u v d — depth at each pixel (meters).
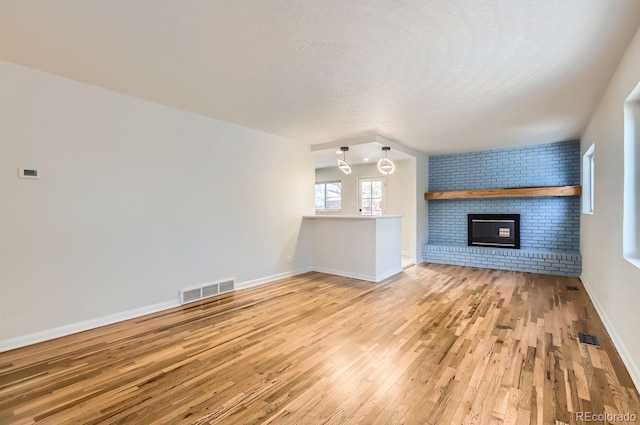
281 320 3.18
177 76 2.73
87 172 2.98
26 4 1.74
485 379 2.05
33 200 2.68
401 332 2.85
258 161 4.69
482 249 5.87
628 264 2.22
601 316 3.13
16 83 2.58
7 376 2.13
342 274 5.28
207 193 4.00
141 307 3.36
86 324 2.96
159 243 3.52
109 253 3.13
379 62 2.44
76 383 2.04
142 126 3.36
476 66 2.50
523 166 5.84
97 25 1.96
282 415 1.72
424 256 6.57
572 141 5.39
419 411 1.74
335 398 1.87
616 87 2.58
